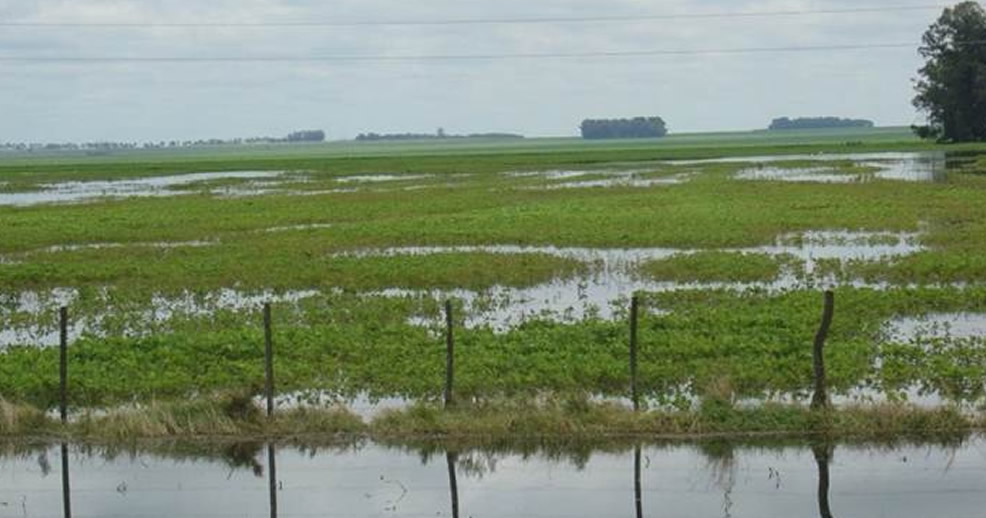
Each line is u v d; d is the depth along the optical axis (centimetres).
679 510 1515
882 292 2877
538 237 4394
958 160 10044
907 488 1575
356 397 2034
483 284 3319
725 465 1683
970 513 1479
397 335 2428
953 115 13938
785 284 3225
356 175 10475
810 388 2009
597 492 1590
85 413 1934
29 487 1655
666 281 3350
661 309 2828
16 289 3428
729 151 15412
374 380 2102
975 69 13438
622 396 1997
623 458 1730
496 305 2981
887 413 1797
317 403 1992
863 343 2266
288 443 1820
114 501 1596
